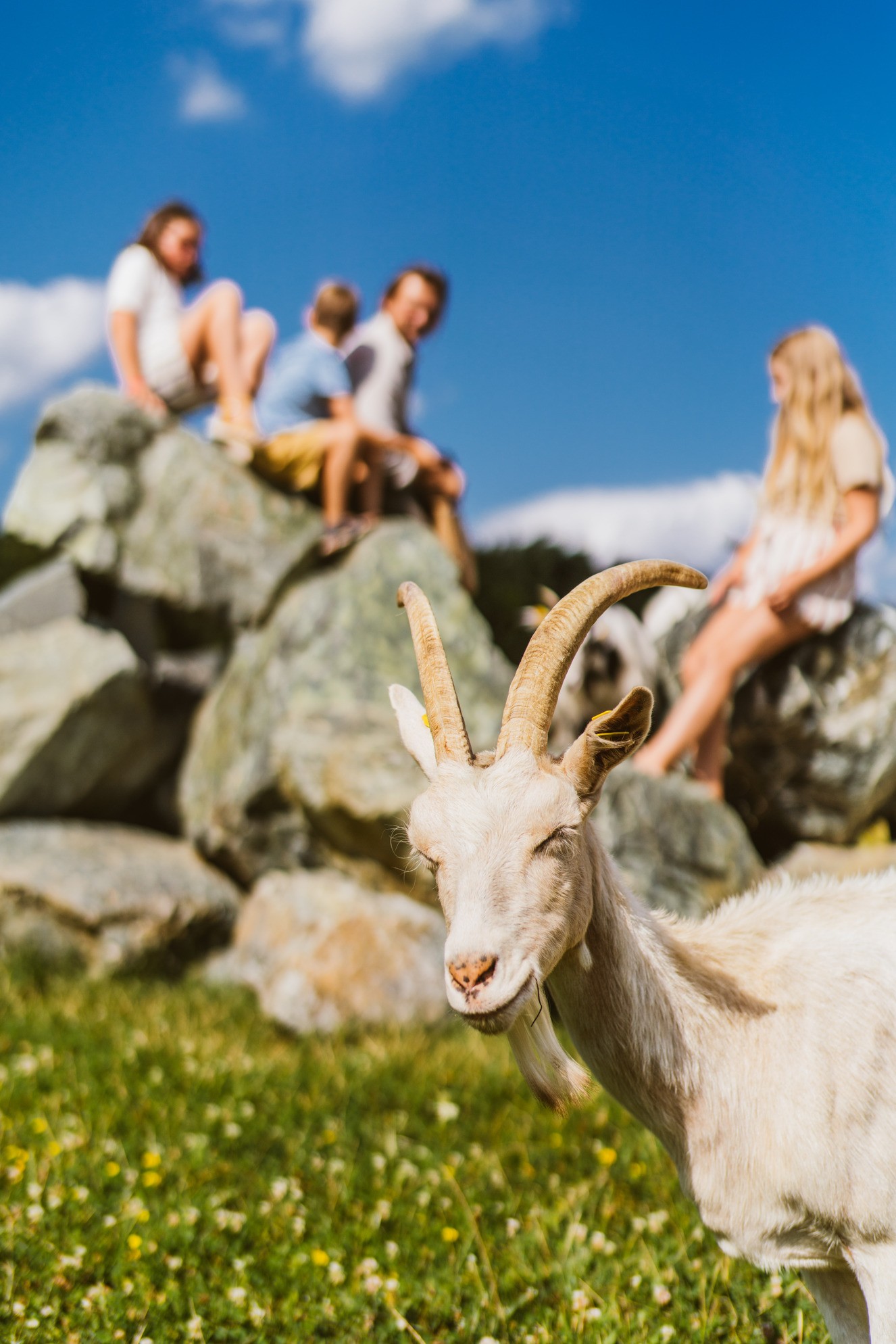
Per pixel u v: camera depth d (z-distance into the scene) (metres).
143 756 8.23
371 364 8.67
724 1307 3.31
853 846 8.69
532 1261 3.67
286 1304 3.37
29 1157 4.21
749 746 8.40
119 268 8.64
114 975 7.05
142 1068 5.45
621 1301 3.32
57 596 8.05
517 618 10.07
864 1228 2.63
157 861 7.72
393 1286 3.34
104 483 8.19
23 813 7.76
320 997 6.31
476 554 10.82
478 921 2.41
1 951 6.99
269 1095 5.17
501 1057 5.73
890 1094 2.65
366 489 8.59
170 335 8.66
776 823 8.64
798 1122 2.66
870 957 2.82
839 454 7.70
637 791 6.98
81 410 8.27
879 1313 2.62
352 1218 4.05
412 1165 4.49
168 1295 3.37
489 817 2.49
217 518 8.31
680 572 2.82
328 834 7.27
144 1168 4.32
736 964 2.88
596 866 2.73
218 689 8.33
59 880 7.19
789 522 7.86
